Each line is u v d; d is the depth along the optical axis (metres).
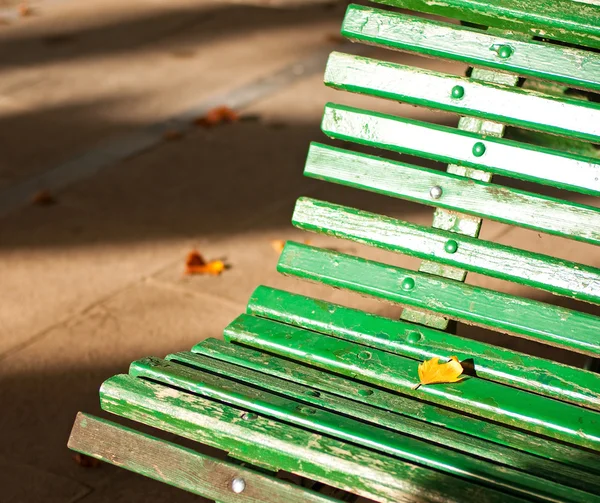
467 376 2.28
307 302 2.52
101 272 4.02
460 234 2.43
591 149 2.88
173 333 3.56
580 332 2.27
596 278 2.27
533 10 2.36
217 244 4.21
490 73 2.47
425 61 6.41
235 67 6.37
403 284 2.45
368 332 2.42
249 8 7.71
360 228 2.51
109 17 7.63
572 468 1.99
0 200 4.69
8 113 5.75
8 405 3.18
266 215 4.46
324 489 2.55
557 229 2.33
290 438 2.02
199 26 7.31
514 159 2.36
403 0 2.50
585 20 2.31
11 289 3.91
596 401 2.20
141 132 5.42
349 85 2.53
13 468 2.88
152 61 6.56
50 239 4.31
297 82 6.07
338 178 2.55
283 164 4.96
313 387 2.25
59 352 3.47
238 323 2.49
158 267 4.05
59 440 3.01
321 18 7.40
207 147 5.20
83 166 5.02
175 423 2.12
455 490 1.88
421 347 2.37
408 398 2.24
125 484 2.82
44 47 6.97
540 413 2.16
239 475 1.98
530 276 2.33
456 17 2.46
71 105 5.83
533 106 2.34
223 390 2.16
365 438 2.03
